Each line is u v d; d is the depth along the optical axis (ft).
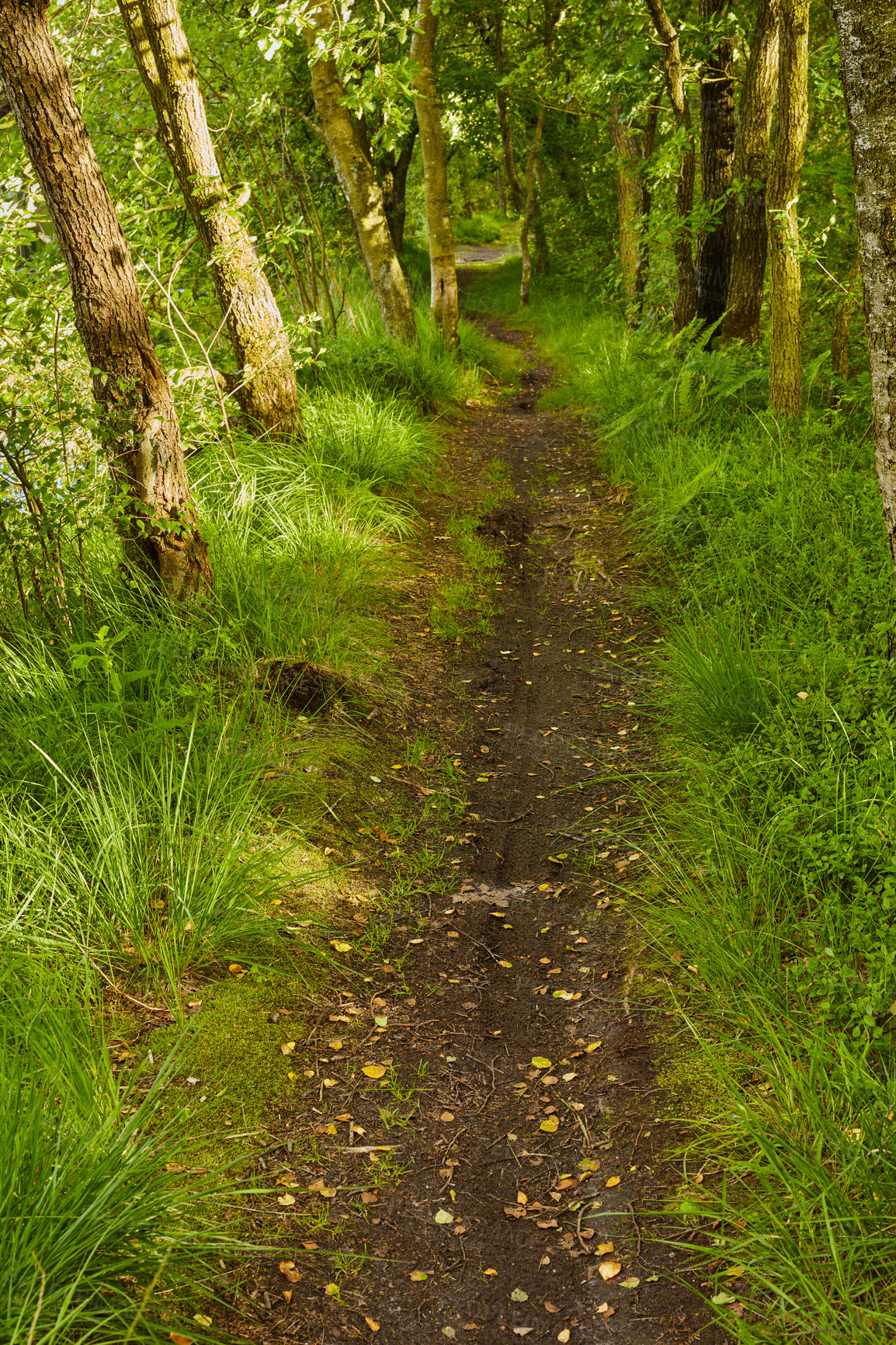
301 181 37.68
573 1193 9.09
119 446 16.40
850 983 9.70
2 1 13.87
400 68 26.00
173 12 22.25
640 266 42.29
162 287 23.06
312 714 16.46
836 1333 7.00
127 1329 6.93
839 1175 7.93
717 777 13.80
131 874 11.45
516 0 60.29
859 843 11.16
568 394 41.65
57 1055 8.87
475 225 135.44
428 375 37.09
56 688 14.02
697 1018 10.57
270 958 11.51
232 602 18.08
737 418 28.02
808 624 16.62
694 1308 7.75
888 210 9.12
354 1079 10.25
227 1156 8.91
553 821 14.98
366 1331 7.74
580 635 20.83
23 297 17.53
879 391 9.83
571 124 70.69
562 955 12.30
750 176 29.17
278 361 25.27
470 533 26.18
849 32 8.93
